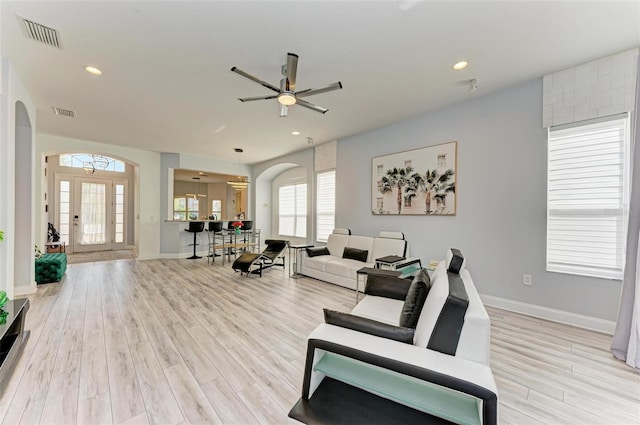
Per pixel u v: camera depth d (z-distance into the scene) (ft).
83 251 26.63
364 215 16.60
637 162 7.27
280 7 6.56
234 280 15.76
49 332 8.63
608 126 8.84
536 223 10.19
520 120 10.51
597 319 8.94
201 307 11.11
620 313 7.42
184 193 36.45
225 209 39.17
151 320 9.69
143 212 22.29
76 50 8.35
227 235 24.76
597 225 9.05
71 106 12.64
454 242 12.51
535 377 6.46
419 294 5.88
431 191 13.24
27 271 12.60
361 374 4.94
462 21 7.01
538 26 7.19
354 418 4.86
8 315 6.96
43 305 11.14
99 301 11.71
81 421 5.01
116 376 6.37
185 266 19.77
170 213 23.56
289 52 8.38
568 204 9.59
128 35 7.63
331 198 19.27
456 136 12.34
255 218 27.37
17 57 8.74
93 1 6.36
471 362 4.11
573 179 9.49
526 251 10.43
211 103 12.25
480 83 10.41
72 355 7.27
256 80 8.31
